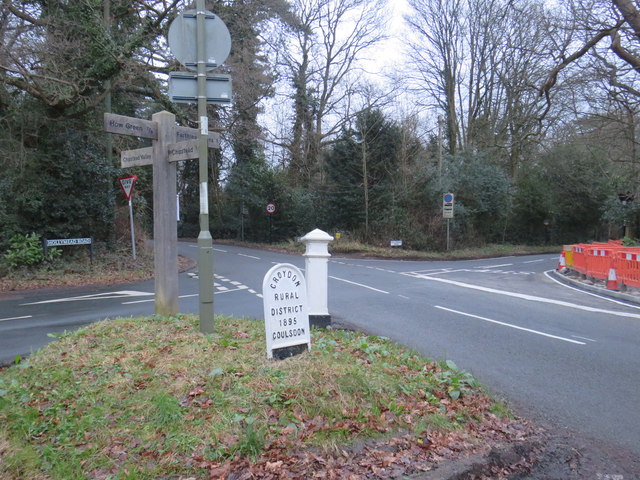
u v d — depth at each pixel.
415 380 4.98
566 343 7.67
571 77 16.95
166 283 7.43
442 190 29.80
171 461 3.35
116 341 5.80
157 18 16.77
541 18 18.89
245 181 33.56
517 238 38.88
